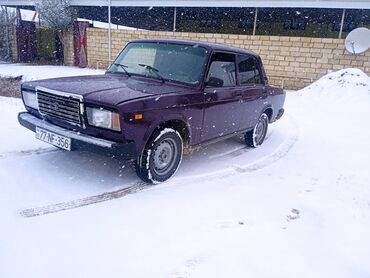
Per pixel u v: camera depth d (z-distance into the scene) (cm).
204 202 350
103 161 443
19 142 491
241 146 584
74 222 292
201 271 239
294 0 1348
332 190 403
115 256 250
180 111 380
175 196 360
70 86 375
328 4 1309
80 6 1858
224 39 1497
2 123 584
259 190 391
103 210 318
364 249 280
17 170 392
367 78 1121
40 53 1986
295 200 367
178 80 416
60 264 237
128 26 2584
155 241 272
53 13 1758
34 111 416
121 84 394
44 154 452
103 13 2105
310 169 479
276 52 1411
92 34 1773
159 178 389
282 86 1423
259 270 244
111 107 323
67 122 364
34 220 291
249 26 1930
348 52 1298
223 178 425
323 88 1124
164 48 453
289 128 746
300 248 275
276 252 267
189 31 2102
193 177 420
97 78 432
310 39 1341
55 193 345
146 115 340
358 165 502
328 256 267
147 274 232
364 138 673
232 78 478
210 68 425
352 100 973
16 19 2002
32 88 397
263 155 538
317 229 309
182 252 259
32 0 1888
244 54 510
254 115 543
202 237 282
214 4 1476
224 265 247
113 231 283
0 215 293
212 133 453
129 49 487
